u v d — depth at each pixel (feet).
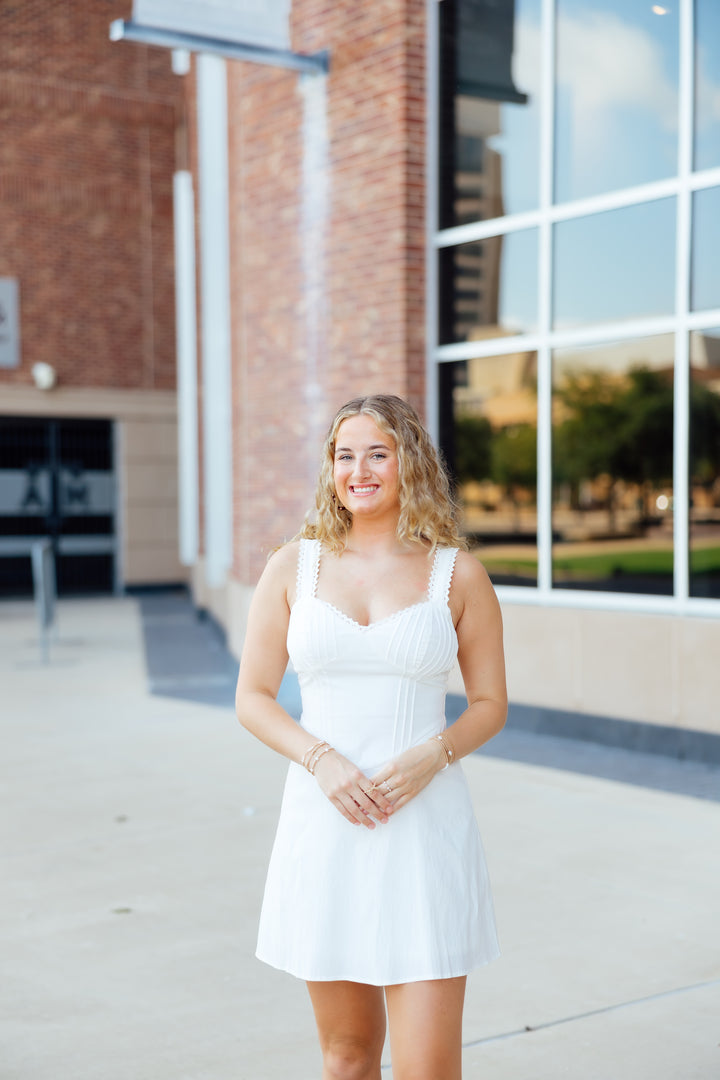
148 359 68.59
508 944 13.87
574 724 26.35
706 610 24.47
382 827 7.52
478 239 29.40
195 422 57.82
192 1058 11.05
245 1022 11.90
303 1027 11.78
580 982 12.72
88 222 66.18
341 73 31.12
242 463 37.91
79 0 64.34
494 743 26.25
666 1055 10.95
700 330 24.77
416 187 29.84
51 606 44.21
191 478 58.13
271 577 8.14
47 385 64.64
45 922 14.94
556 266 27.78
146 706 32.12
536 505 28.22
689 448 24.94
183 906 15.52
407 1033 7.39
